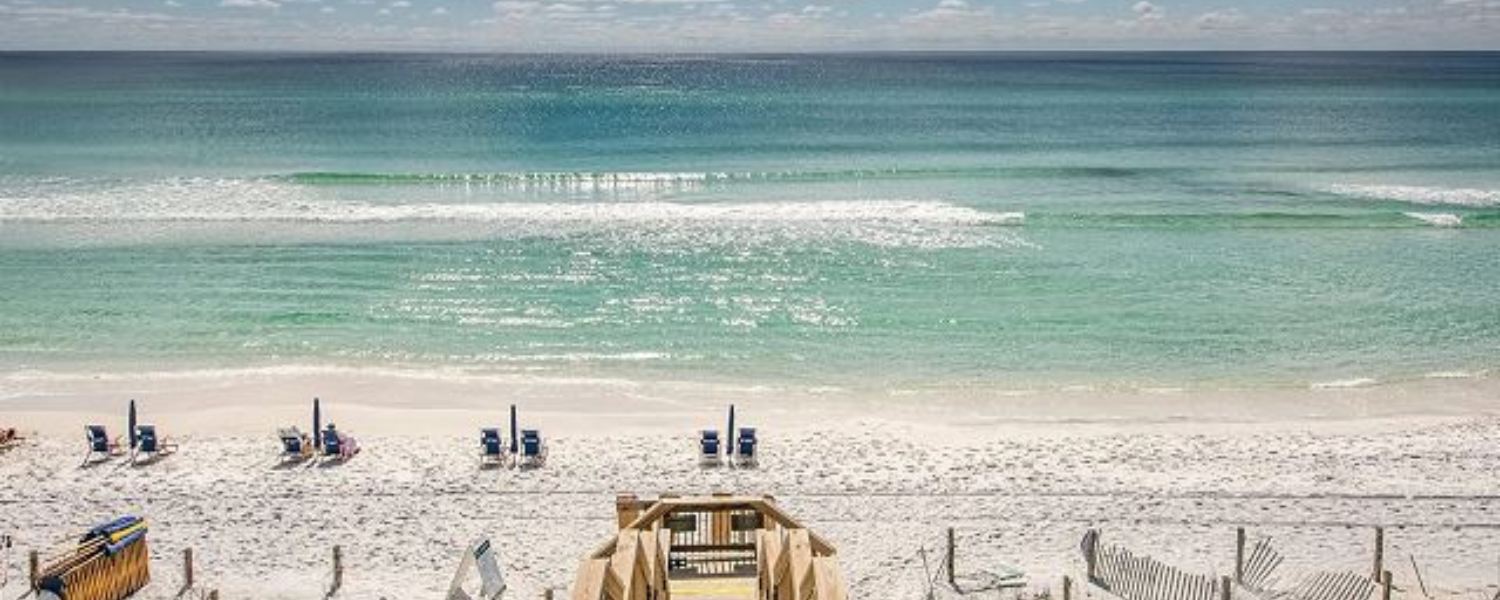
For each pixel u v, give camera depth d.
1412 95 131.38
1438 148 70.75
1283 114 99.81
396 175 54.06
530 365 27.23
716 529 15.42
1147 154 67.00
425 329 29.84
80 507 19.59
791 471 21.23
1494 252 39.22
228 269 35.75
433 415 24.20
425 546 18.30
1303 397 25.47
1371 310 32.09
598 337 29.28
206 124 86.38
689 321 30.66
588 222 42.88
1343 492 20.34
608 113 98.75
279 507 19.70
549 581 17.11
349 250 38.28
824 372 26.88
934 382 26.27
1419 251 39.34
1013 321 30.83
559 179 54.16
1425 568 17.41
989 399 25.27
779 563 12.52
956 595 16.59
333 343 28.69
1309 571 17.28
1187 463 21.72
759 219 43.47
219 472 21.20
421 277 34.84
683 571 14.31
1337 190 52.72
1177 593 16.39
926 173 56.47
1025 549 18.16
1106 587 16.73
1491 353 28.39
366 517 19.34
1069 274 35.72
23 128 81.81
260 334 29.36
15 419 23.72
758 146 71.06
